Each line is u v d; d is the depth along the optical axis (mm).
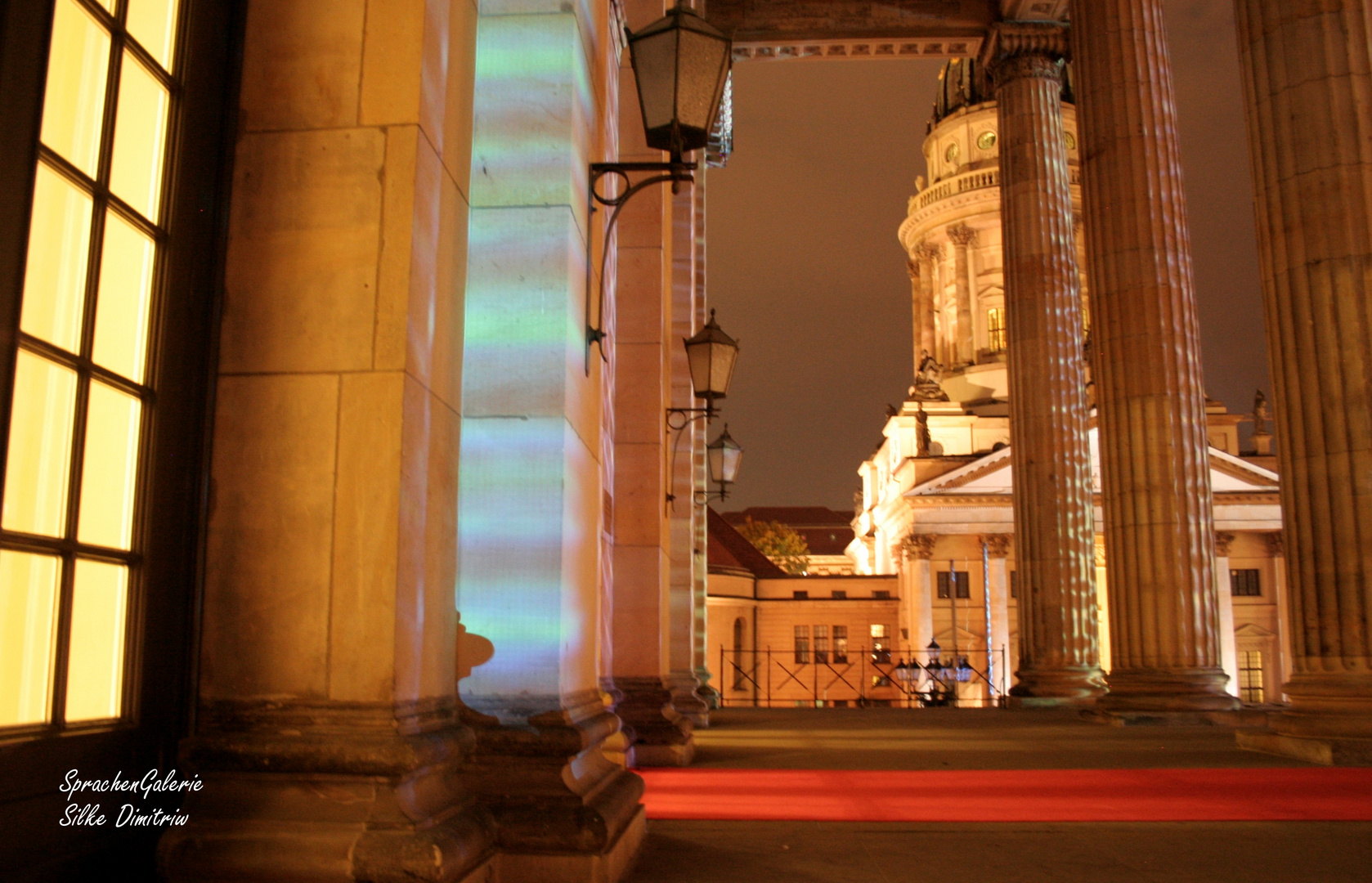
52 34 3211
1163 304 18000
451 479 4367
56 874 3186
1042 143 24469
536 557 4777
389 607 3730
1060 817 7387
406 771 3613
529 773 4648
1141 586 17562
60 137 3262
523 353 4887
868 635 65562
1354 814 7605
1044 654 22688
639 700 10055
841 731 16469
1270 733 12219
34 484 3156
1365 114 12078
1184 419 17781
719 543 69812
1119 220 18344
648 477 9719
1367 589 11445
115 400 3482
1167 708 16969
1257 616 63156
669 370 11742
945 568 61906
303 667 3734
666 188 11727
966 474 61406
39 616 3176
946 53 26750
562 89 5066
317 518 3795
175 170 3752
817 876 5281
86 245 3357
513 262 4941
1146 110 18547
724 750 12594
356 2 4070
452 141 4426
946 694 45281
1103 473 18328
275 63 4062
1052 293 23672
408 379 3875
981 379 69500
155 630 3629
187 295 3795
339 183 3959
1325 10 12273
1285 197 12367
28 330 3135
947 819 7230
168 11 3766
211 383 3879
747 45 26891
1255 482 62812
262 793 3662
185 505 3775
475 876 4125
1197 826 7074
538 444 4828
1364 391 11703
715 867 5457
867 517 86438
